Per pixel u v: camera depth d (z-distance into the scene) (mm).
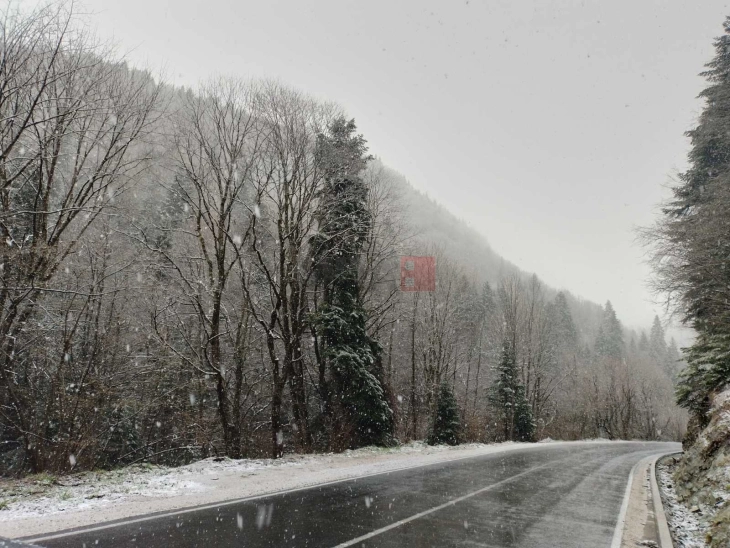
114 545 5508
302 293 20547
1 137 13367
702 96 22828
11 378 15094
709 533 7766
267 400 25906
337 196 20656
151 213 22297
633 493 11852
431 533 6879
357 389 21891
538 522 8031
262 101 18594
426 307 36312
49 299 17938
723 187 17641
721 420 13375
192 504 7957
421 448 22641
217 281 18547
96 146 16594
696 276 18094
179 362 20188
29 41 13484
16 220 15969
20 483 10289
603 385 62000
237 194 18453
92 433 16812
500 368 43500
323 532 6559
